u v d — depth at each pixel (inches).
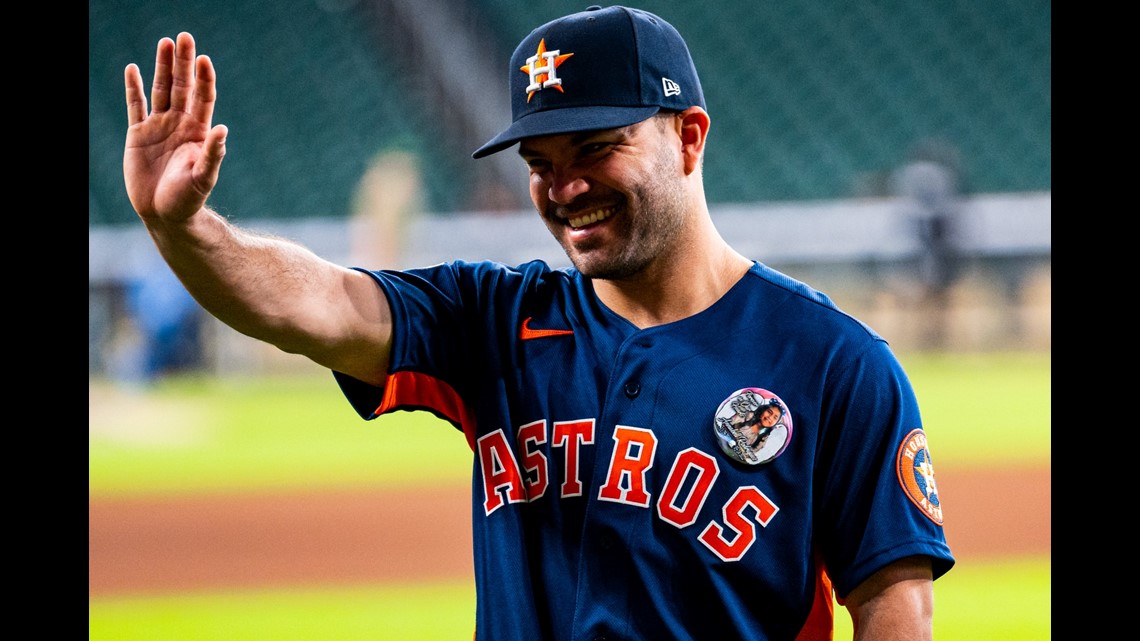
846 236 1448.1
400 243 1454.2
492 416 315.9
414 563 861.8
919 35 1952.5
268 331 292.5
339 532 924.0
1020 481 968.3
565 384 311.1
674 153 297.0
